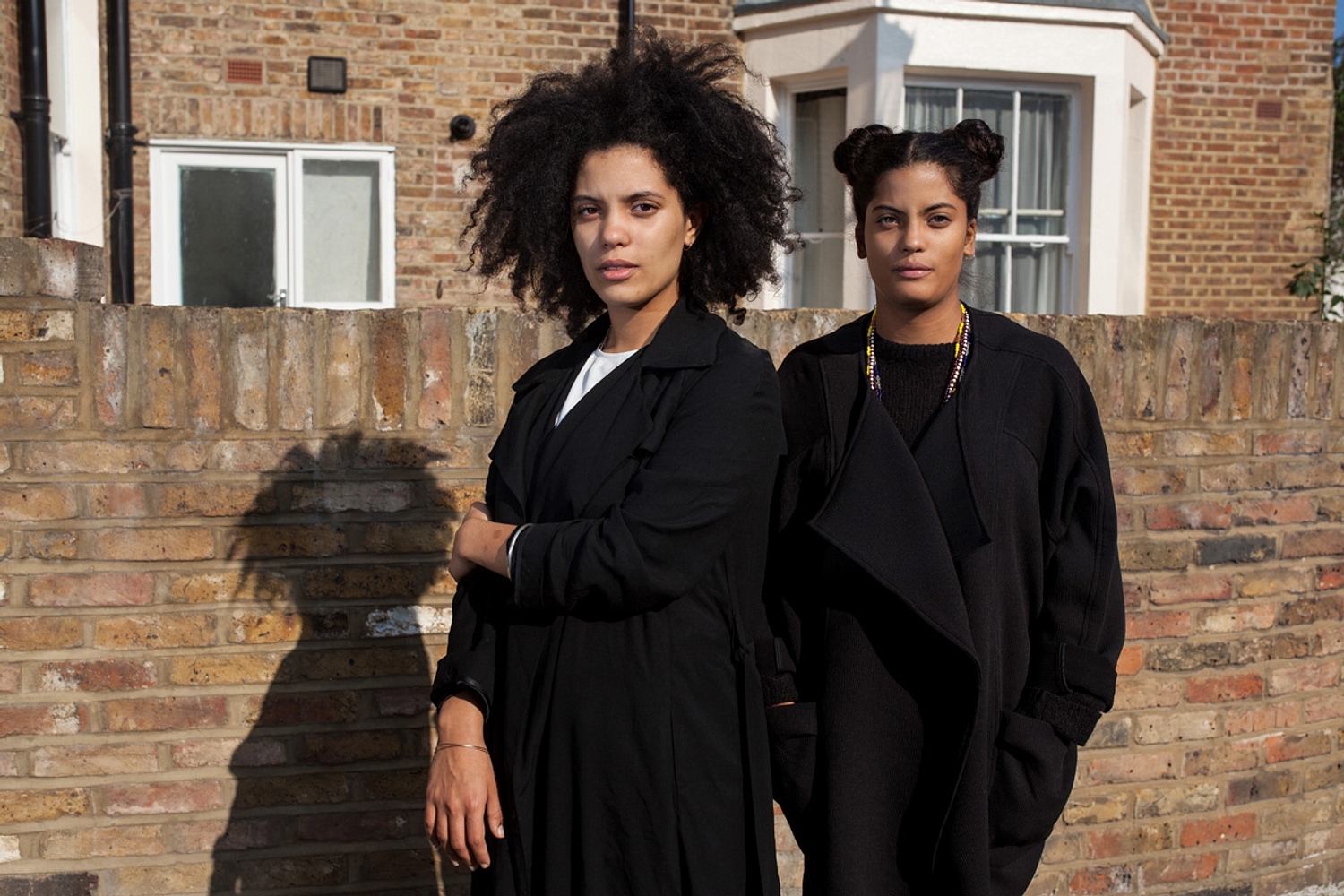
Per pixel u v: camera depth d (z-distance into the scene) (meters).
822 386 1.99
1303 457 3.02
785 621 1.98
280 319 2.51
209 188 6.30
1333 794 3.12
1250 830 3.03
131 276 6.04
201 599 2.51
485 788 1.65
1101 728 2.91
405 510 2.58
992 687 1.80
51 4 5.82
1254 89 7.29
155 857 2.53
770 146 1.96
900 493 1.83
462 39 6.32
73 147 5.91
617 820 1.62
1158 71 7.18
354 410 2.56
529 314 2.60
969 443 1.85
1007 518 1.84
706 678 1.67
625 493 1.65
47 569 2.46
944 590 1.77
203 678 2.53
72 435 2.45
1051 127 6.73
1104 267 6.67
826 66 6.36
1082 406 1.90
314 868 2.59
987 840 1.76
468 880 2.66
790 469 1.99
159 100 6.04
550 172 1.82
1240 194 7.34
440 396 2.58
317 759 2.58
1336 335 3.02
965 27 6.30
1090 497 1.84
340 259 6.50
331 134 6.23
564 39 6.42
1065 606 1.84
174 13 6.03
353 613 2.58
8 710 2.46
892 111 6.25
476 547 1.70
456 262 6.43
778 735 1.91
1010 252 6.74
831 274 6.70
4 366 2.41
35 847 2.48
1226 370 2.93
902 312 1.92
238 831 2.56
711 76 1.90
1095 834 2.92
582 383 1.82
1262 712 3.02
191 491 2.50
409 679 2.60
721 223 1.90
